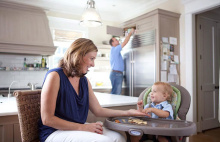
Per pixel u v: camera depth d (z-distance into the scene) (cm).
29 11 409
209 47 409
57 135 112
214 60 417
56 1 450
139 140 136
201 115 387
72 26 500
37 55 459
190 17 366
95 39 531
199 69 385
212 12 414
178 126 114
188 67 370
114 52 432
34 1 438
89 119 173
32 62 454
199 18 389
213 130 395
